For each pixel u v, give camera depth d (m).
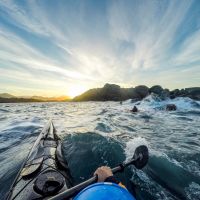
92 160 4.89
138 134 8.02
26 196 2.16
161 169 4.19
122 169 2.22
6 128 10.21
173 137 7.49
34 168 2.95
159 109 21.47
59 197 1.52
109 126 10.03
